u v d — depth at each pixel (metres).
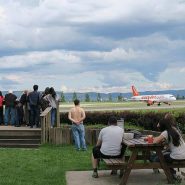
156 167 11.40
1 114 25.73
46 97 23.00
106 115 28.88
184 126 21.70
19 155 17.41
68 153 18.05
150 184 11.45
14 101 25.14
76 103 19.16
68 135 21.05
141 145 11.25
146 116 25.64
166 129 11.41
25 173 13.23
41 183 11.66
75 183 11.77
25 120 24.80
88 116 29.34
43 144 20.69
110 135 12.28
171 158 11.34
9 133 21.44
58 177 12.56
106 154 12.20
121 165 11.32
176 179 11.60
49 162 15.49
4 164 14.99
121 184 11.25
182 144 11.45
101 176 12.73
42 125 20.83
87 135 21.20
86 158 16.47
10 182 11.73
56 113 24.11
